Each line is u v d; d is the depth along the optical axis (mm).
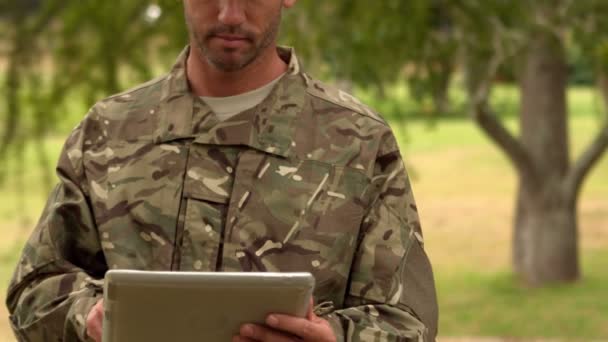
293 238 3143
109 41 13289
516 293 18797
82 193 3281
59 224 3268
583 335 16141
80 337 3096
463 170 32000
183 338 2748
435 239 23922
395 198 3250
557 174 19062
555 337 16125
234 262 3127
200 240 3148
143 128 3283
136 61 13391
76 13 13312
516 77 18297
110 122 3326
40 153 14109
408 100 16156
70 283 3207
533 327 16719
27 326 3230
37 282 3252
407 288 3184
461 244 23312
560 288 18891
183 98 3273
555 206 19156
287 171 3188
